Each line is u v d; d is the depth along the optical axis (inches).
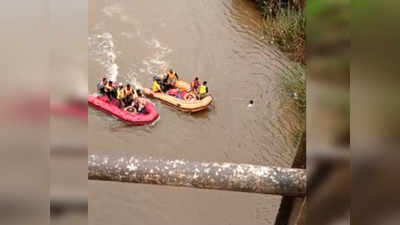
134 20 584.4
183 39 563.2
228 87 494.3
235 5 607.8
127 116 448.1
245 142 425.7
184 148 425.7
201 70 519.5
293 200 46.8
